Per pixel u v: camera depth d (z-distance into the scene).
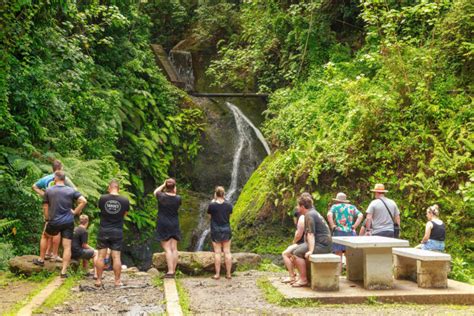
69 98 14.77
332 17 19.86
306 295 7.32
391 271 7.82
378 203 9.75
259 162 21.47
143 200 18.81
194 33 27.86
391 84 14.26
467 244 11.54
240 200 16.11
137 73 20.22
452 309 6.92
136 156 18.44
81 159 14.34
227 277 9.43
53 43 14.51
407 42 14.77
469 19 14.19
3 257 9.98
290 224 13.84
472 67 14.16
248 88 24.23
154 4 28.34
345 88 14.32
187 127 21.02
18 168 11.52
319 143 14.01
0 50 12.20
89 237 12.41
